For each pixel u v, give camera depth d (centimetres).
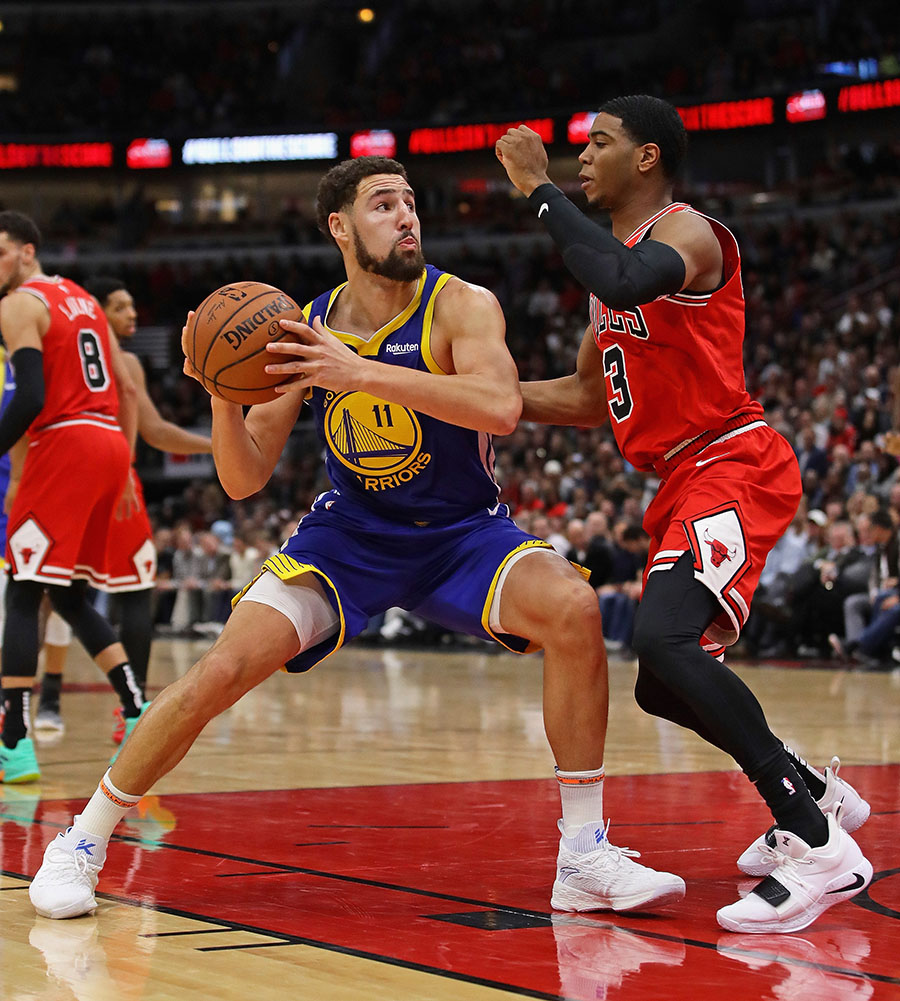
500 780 552
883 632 1219
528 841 415
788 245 2559
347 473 368
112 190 3400
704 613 336
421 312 360
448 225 3062
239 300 337
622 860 326
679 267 328
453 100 3180
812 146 2845
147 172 3112
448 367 361
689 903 336
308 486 2283
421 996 247
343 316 369
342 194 359
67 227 3234
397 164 363
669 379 358
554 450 1942
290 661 362
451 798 502
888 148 2619
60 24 3469
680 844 410
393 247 352
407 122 3027
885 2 2781
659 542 375
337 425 365
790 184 2762
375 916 317
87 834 329
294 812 470
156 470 2680
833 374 1800
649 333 354
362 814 465
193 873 367
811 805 324
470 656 1522
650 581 343
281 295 342
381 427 357
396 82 3281
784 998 247
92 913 320
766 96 2594
